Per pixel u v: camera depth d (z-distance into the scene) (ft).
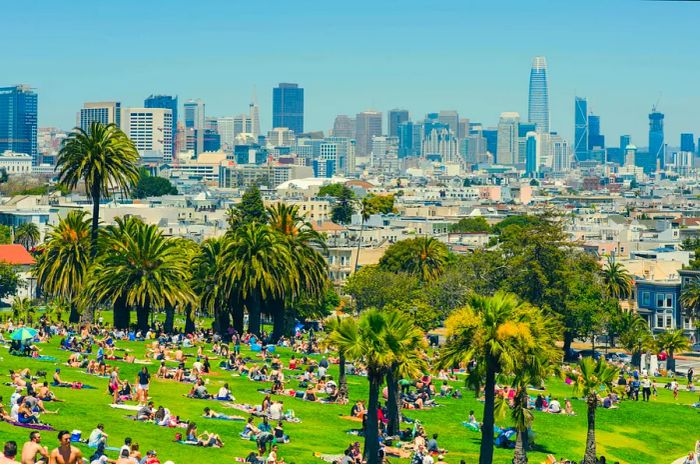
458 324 415.03
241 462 388.98
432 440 445.37
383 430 451.53
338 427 471.62
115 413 439.22
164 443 400.06
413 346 417.08
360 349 400.47
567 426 549.95
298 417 483.10
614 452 517.14
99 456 346.54
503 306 416.05
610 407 602.03
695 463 495.00
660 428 574.97
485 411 417.90
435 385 599.16
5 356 541.34
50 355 565.94
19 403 402.31
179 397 488.85
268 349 653.71
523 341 411.13
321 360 602.85
